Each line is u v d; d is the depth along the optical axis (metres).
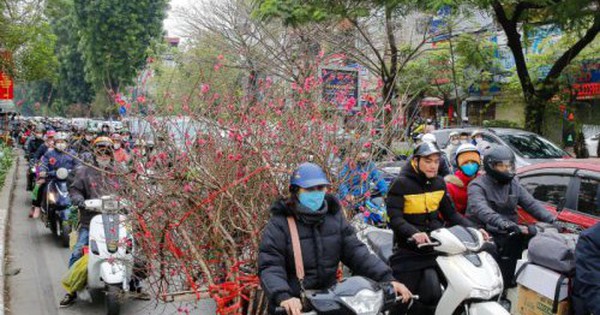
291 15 13.63
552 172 6.60
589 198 6.02
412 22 20.14
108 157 6.33
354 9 14.26
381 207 5.89
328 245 3.62
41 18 18.33
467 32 18.75
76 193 6.68
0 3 16.05
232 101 5.39
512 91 19.23
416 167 4.71
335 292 3.22
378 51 17.77
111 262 5.56
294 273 3.60
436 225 4.81
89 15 38.03
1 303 6.46
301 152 4.95
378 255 5.06
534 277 4.29
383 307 3.31
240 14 19.14
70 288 6.52
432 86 20.14
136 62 38.00
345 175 4.97
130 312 6.29
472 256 4.30
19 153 25.30
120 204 5.66
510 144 11.11
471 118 23.50
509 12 14.98
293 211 3.62
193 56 18.31
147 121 5.10
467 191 5.59
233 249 4.50
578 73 16.64
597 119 16.94
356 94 6.98
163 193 4.74
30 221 11.80
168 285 4.72
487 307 4.04
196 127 5.02
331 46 16.69
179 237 4.69
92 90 45.12
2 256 8.37
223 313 4.26
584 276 3.69
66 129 13.69
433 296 4.50
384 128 5.53
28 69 19.28
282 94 5.76
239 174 4.73
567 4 12.57
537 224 5.05
